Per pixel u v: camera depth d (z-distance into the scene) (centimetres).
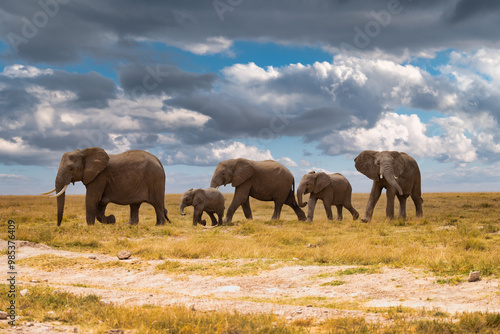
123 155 2489
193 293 1052
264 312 789
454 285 966
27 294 936
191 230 2244
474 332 686
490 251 1390
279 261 1334
